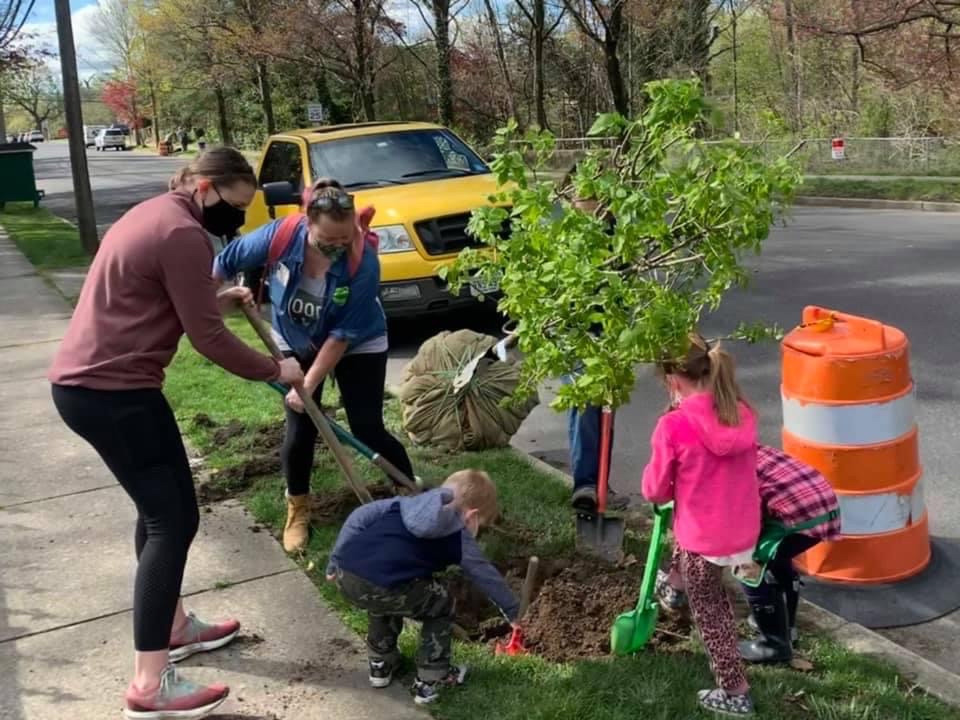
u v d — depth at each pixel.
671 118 3.39
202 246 3.06
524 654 3.52
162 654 3.19
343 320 4.18
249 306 3.70
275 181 10.20
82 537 4.67
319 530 4.64
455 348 5.97
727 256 3.34
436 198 8.53
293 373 3.53
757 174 3.28
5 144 25.58
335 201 3.85
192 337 3.09
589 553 4.30
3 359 8.42
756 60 32.84
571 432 4.43
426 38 31.16
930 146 22.25
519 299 3.44
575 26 28.58
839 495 4.01
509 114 30.69
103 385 3.04
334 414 6.45
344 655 3.60
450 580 4.06
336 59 27.72
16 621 3.90
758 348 8.00
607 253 3.36
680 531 3.19
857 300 9.45
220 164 3.17
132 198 27.53
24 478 5.50
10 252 15.83
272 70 36.00
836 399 3.95
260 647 3.67
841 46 26.20
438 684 3.30
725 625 3.14
